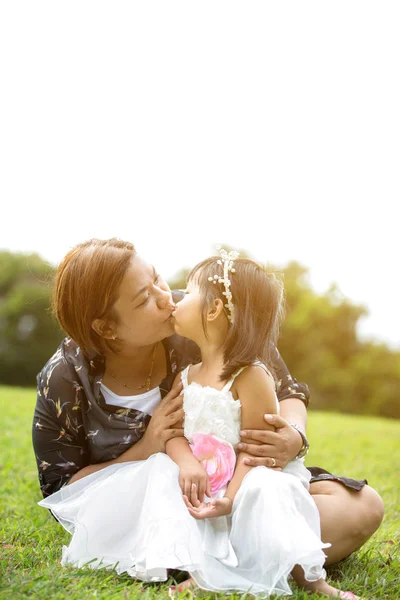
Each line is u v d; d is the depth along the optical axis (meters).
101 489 2.65
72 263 2.73
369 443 7.57
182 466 2.59
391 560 2.86
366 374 18.80
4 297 19.03
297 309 19.50
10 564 2.53
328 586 2.39
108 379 2.92
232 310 2.70
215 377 2.72
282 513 2.37
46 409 2.90
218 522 2.49
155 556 2.34
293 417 2.88
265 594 2.29
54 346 18.48
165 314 2.76
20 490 4.27
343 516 2.65
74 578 2.37
